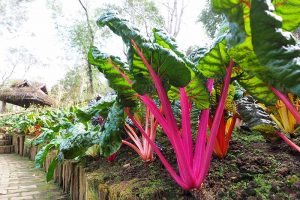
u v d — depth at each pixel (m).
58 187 2.71
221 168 1.06
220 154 1.15
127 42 0.95
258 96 0.96
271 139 1.22
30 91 13.77
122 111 1.19
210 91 1.08
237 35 0.72
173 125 0.95
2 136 6.65
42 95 13.86
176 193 0.97
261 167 1.02
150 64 0.93
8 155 5.59
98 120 1.88
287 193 0.81
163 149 1.51
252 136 1.46
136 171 1.36
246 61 0.78
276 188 0.84
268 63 0.63
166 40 1.06
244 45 0.74
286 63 0.62
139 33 0.92
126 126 1.53
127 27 0.93
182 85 0.93
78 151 1.61
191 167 0.95
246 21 0.70
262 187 0.87
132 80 1.12
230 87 1.14
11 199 2.38
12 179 3.12
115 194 1.16
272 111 1.31
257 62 0.77
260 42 0.63
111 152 1.16
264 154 1.13
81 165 1.97
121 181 1.28
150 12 10.80
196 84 0.98
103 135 1.20
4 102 14.40
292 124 1.26
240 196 0.85
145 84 0.99
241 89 1.36
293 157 1.07
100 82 12.66
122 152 1.89
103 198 1.27
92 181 1.48
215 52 0.95
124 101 1.19
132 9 10.57
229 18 0.73
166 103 0.94
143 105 1.47
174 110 1.33
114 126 1.18
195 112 1.23
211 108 1.13
